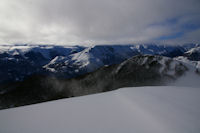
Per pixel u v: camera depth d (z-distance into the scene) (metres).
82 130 3.25
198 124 3.18
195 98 5.70
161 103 5.03
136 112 4.17
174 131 2.93
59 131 3.29
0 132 3.46
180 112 3.99
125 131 3.09
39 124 3.76
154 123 3.34
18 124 3.84
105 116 4.03
